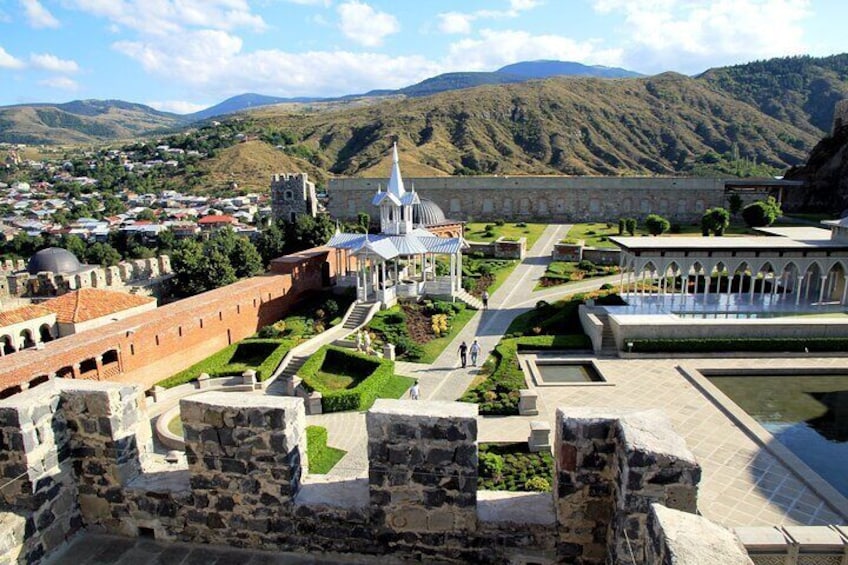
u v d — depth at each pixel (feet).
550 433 85.97
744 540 35.24
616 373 109.70
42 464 29.43
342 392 101.35
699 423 85.71
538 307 149.38
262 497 29.25
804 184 299.58
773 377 107.86
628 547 24.40
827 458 75.66
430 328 142.10
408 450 27.30
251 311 150.30
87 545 30.71
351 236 173.88
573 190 310.86
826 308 135.64
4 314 130.31
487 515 28.17
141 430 32.58
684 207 303.27
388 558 28.66
